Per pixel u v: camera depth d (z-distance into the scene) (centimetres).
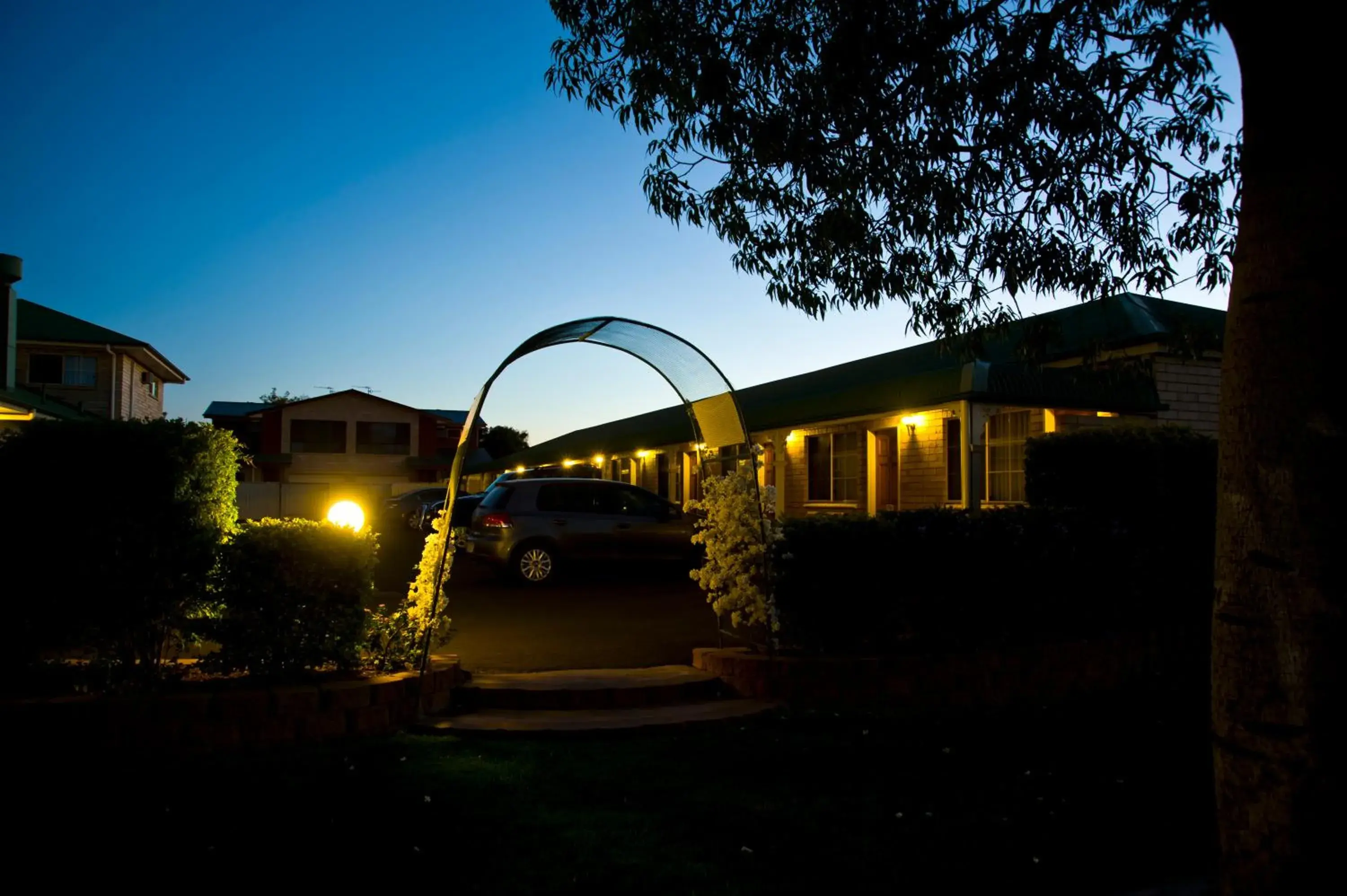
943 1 690
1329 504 297
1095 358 762
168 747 541
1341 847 291
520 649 888
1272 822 301
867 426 1814
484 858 402
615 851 411
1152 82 708
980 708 694
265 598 595
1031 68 710
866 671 685
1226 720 317
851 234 730
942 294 773
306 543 602
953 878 391
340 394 4906
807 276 783
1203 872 403
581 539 1426
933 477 1684
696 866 396
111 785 488
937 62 713
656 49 725
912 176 761
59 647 570
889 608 727
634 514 1462
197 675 627
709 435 825
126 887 371
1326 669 294
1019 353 734
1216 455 886
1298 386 304
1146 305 1614
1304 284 305
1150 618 848
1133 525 838
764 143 729
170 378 3547
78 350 2877
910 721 643
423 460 4925
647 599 1259
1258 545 309
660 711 650
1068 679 750
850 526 725
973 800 485
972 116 743
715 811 460
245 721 555
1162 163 723
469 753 552
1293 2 306
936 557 734
